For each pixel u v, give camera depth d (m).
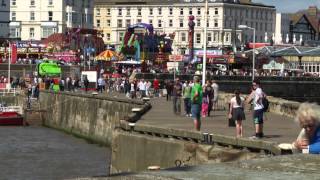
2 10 150.75
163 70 103.88
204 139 24.86
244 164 8.62
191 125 32.62
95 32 122.62
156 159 26.89
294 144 11.49
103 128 59.38
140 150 28.05
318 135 11.15
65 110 71.06
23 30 176.12
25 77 100.00
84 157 46.19
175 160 25.64
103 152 49.94
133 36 108.75
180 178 7.45
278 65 124.00
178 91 44.09
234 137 23.80
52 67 94.38
